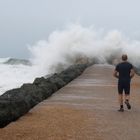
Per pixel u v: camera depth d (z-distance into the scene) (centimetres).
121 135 1217
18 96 1599
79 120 1452
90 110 1702
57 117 1502
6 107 1388
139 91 2562
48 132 1234
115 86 2880
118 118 1519
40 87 2097
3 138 1145
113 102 1995
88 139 1155
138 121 1458
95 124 1385
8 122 1363
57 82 2608
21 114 1501
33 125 1337
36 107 1739
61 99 2064
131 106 1855
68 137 1173
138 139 1168
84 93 2381
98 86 2856
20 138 1149
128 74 1695
